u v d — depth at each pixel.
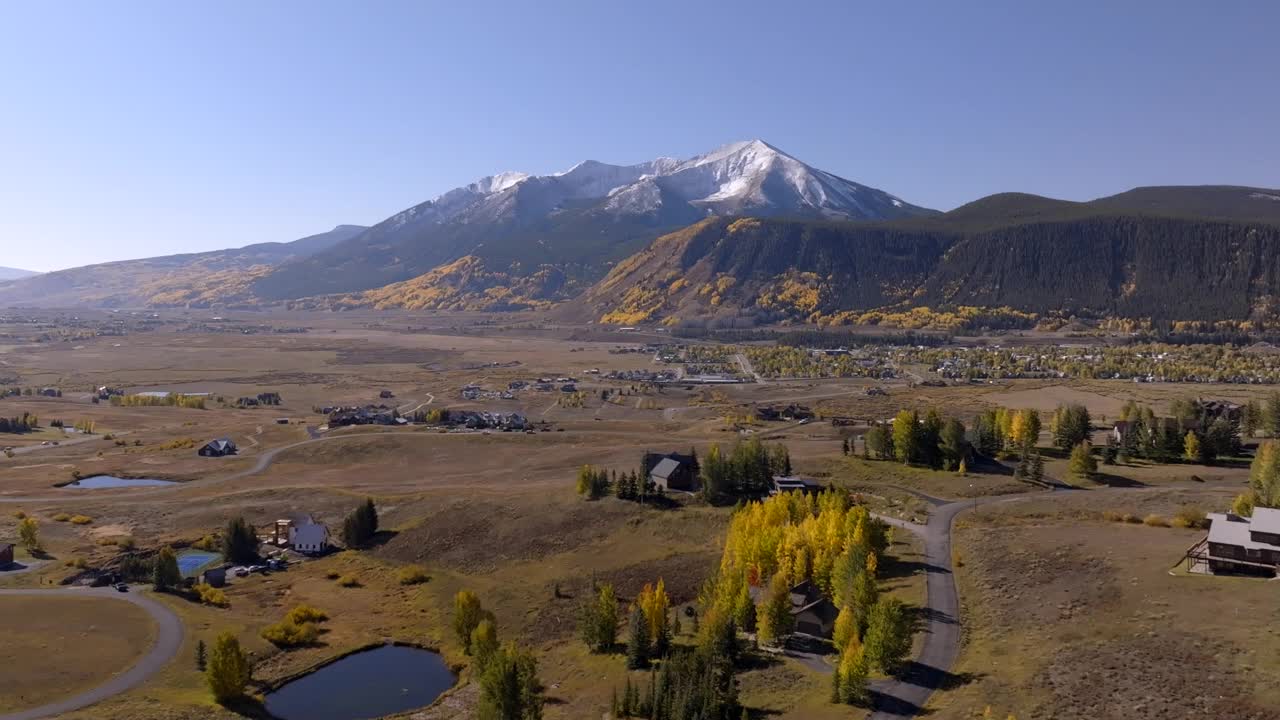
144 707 89.19
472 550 148.12
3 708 88.00
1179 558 103.12
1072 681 76.00
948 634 92.81
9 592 125.62
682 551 136.38
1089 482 158.62
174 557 130.75
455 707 94.81
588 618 105.88
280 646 112.69
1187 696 70.12
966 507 143.62
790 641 96.81
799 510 124.38
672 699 82.88
